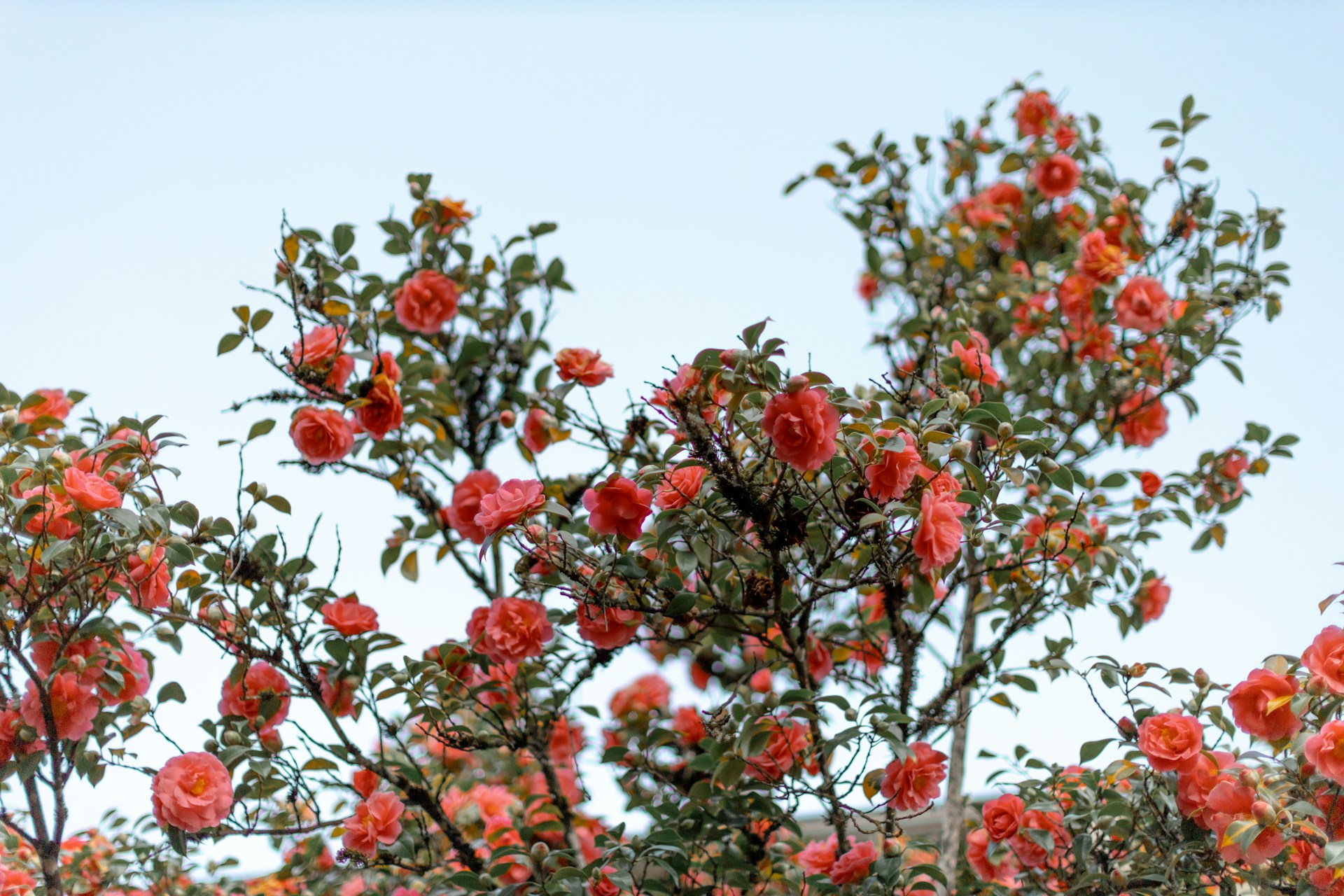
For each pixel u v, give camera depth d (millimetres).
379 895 3480
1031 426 2771
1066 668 3328
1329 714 2617
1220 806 2676
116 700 3055
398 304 3988
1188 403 4129
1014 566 3205
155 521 2807
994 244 5645
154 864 3566
